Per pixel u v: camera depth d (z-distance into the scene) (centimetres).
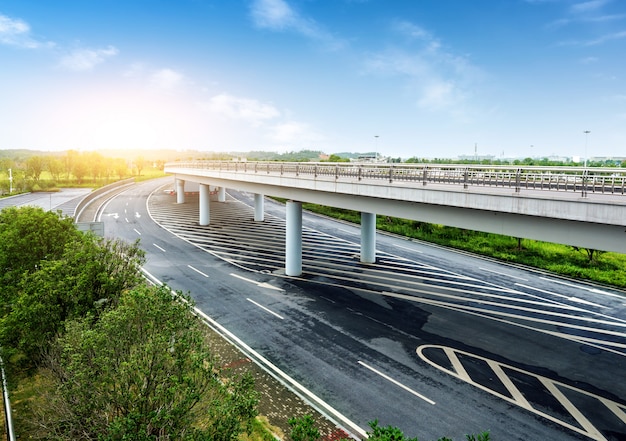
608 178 1393
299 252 2889
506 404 1398
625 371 1623
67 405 974
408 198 1936
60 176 10856
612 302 2427
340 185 2356
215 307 2272
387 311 2236
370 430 1260
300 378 1551
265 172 3262
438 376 1573
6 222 1828
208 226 4775
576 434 1247
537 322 2106
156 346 920
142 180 10819
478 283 2755
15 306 1448
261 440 1189
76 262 1499
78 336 1019
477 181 1842
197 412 967
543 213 1411
